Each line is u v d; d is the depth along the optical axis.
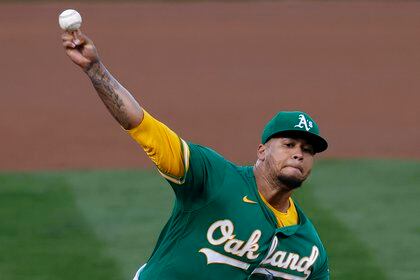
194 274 19.95
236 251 19.89
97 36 100.81
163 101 71.12
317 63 87.19
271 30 105.50
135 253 38.12
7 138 59.47
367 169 51.53
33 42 95.62
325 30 105.19
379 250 38.66
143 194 46.53
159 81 78.75
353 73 82.38
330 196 46.16
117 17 112.62
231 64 86.69
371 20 111.06
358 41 98.44
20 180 49.19
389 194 46.72
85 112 66.56
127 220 42.41
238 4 122.69
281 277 20.84
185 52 92.62
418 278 35.56
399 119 65.44
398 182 48.97
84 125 62.78
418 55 90.56
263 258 20.25
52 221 42.19
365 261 37.38
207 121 64.75
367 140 59.25
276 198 20.39
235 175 20.05
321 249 21.41
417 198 46.09
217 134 61.28
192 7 120.56
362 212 43.72
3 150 56.41
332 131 61.94
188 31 104.69
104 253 38.12
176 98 72.19
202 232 19.78
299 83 78.06
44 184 48.38
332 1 124.25
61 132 60.97
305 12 117.06
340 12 116.69
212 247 19.81
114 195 46.34
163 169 19.05
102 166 52.41
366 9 118.38
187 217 19.89
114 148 56.81
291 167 19.83
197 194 19.64
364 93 74.19
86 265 36.72
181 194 19.58
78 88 74.81
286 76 81.12
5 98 71.56
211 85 77.25
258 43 97.62
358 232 40.84
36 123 63.59
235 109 68.44
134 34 102.31
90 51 18.64
